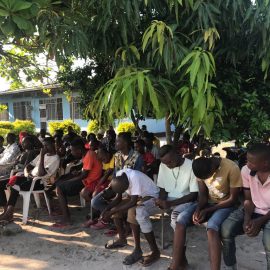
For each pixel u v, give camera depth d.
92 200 4.85
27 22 3.02
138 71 3.41
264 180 3.18
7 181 5.63
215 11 3.40
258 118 3.87
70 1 4.03
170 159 3.85
